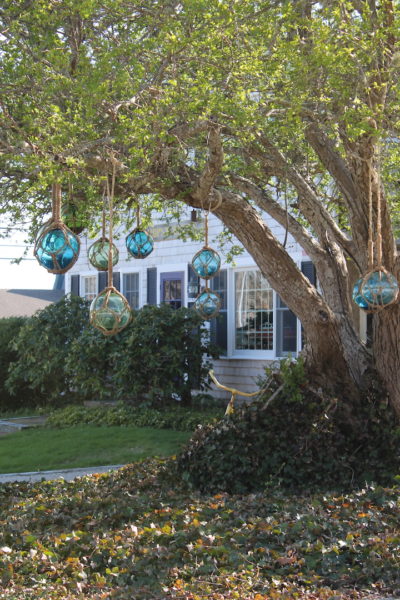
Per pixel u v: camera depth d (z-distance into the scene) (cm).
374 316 866
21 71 698
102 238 771
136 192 817
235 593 513
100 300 629
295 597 509
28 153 662
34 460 1141
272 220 1516
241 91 733
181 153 774
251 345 1591
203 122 738
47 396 1858
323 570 567
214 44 737
